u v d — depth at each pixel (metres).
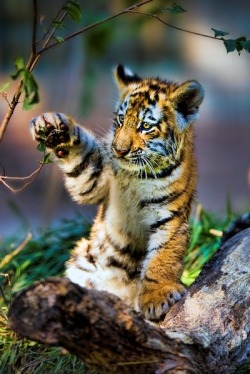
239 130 30.44
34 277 11.80
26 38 29.17
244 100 31.14
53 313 6.64
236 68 31.31
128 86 10.80
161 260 10.00
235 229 10.66
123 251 10.53
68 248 12.45
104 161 10.53
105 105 27.28
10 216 24.86
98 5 21.33
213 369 7.79
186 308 8.45
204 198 26.86
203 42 31.23
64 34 24.17
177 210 10.23
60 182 24.27
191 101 10.59
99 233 10.62
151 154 10.22
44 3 25.00
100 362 7.06
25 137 27.48
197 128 30.12
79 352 6.98
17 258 12.45
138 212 10.37
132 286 10.57
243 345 8.20
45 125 10.03
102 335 6.85
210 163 29.23
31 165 27.22
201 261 11.66
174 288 9.48
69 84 23.09
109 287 10.58
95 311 6.76
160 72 30.61
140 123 10.27
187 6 31.08
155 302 9.36
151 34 30.31
